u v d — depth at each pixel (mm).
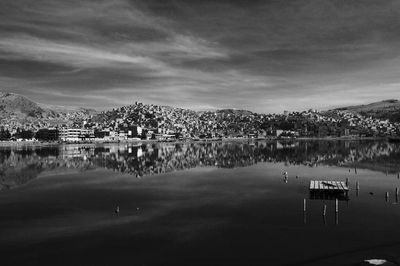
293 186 84750
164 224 52844
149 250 42281
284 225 51812
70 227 51531
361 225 51344
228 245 43688
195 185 87375
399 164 133750
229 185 87062
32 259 39812
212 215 57781
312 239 45500
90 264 38469
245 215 57469
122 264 38406
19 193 77750
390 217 55438
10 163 143375
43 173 112062
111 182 93000
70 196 74000
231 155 190250
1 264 38531
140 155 192250
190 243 44594
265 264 38031
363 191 77188
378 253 40719
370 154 184875
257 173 110375
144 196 73688
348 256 39938
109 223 53594
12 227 51688
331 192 74188
